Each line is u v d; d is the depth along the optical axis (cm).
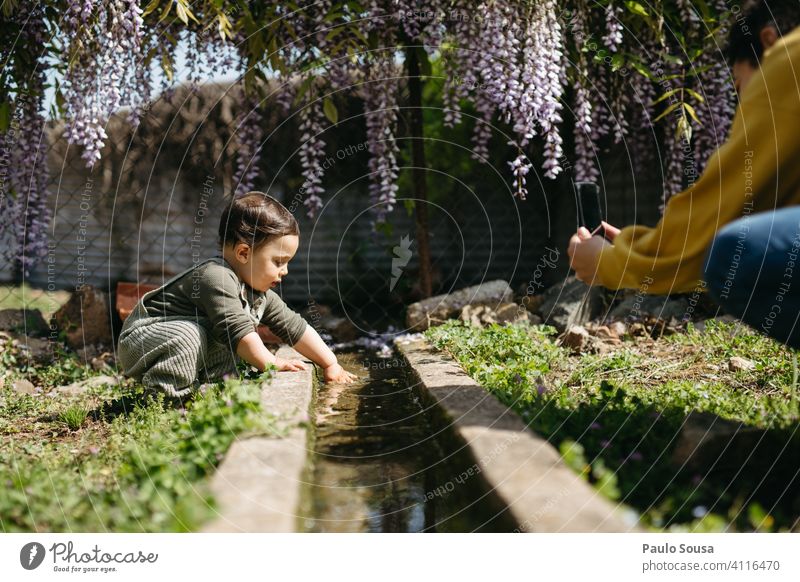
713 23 486
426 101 649
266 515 172
